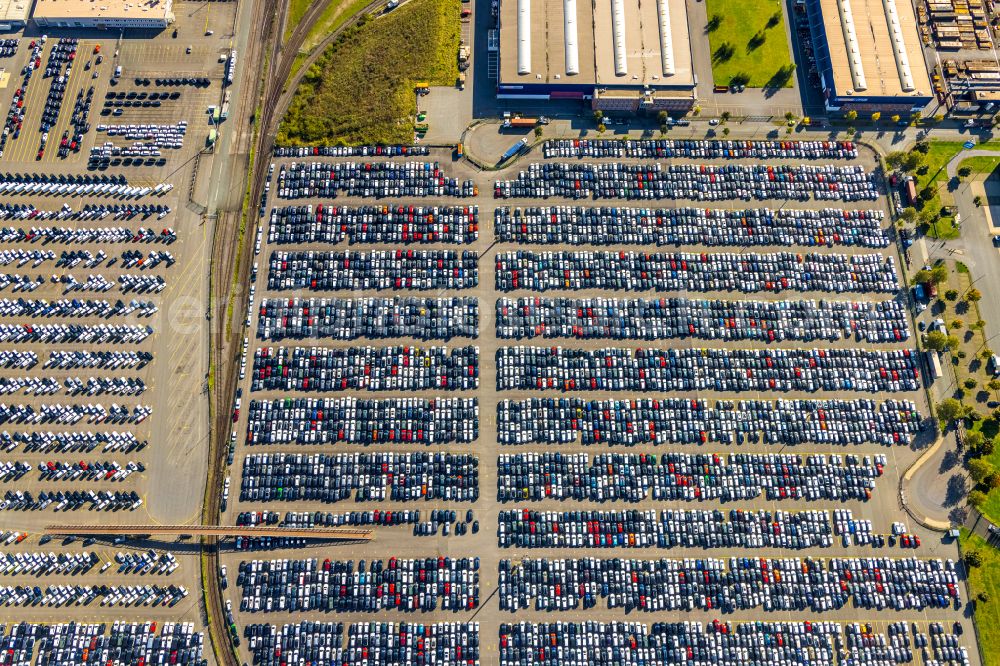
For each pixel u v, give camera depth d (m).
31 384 124.44
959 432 123.94
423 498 118.88
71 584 115.00
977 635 113.44
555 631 112.25
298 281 131.12
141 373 126.00
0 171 137.50
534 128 141.38
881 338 129.12
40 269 131.50
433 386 125.12
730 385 126.00
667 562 115.56
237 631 112.06
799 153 140.75
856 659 111.88
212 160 139.12
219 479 120.81
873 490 120.69
